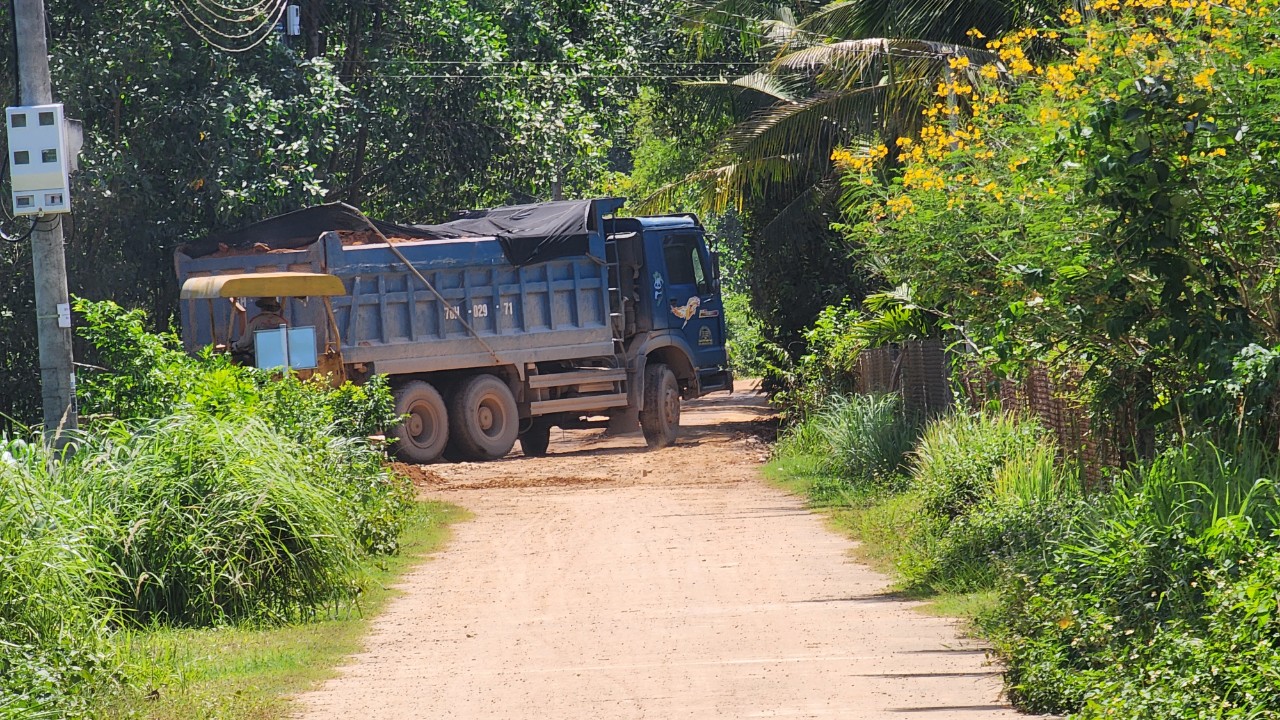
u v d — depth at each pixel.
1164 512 20.80
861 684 18.48
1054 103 26.34
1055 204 24.73
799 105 51.06
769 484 45.09
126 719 17.64
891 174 42.22
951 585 25.80
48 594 20.67
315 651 22.33
